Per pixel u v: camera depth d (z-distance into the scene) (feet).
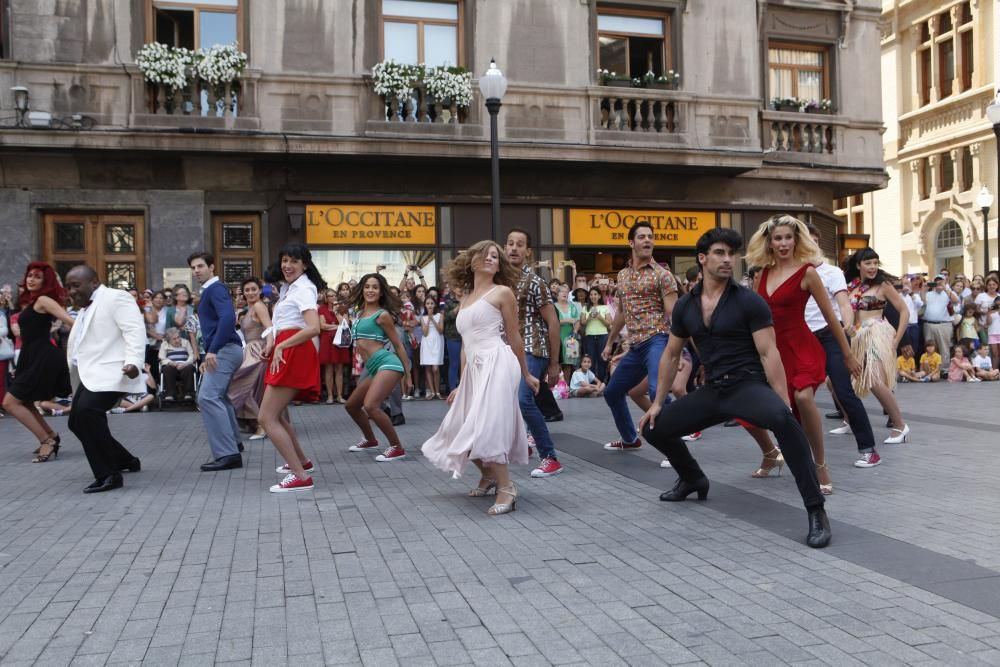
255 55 50.93
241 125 50.08
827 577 13.15
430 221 55.11
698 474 18.75
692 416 17.42
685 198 60.34
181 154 50.08
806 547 14.92
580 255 58.34
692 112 58.03
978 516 16.89
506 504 18.10
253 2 50.93
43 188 49.85
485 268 18.66
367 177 54.13
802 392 18.80
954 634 10.69
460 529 16.70
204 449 28.60
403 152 51.88
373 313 26.25
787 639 10.65
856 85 64.39
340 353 43.75
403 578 13.51
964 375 52.65
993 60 90.07
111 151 48.96
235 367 25.09
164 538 16.42
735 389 16.57
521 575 13.57
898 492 19.31
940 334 52.47
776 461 21.39
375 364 26.17
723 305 16.58
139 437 31.73
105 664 10.29
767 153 59.77
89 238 50.88
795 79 63.67
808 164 62.39
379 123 51.70
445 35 54.65
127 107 49.06
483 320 18.37
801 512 17.63
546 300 23.12
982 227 91.15
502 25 54.70
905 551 14.44
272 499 19.99
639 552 14.83
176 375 42.50
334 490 20.99
